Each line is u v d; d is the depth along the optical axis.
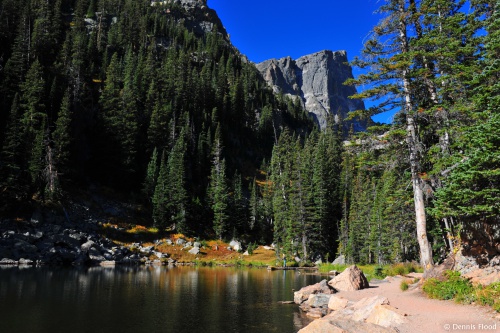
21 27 83.62
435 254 27.78
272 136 135.50
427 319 11.01
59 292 22.23
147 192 69.38
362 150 23.56
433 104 22.23
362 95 22.22
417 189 20.83
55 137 60.28
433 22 22.53
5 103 63.16
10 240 44.12
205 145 95.12
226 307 19.05
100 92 88.62
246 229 77.25
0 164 48.75
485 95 15.24
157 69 106.69
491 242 15.42
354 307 14.75
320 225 64.81
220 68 134.38
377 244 52.34
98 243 51.97
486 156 13.25
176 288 26.06
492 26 16.98
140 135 80.12
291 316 16.75
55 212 52.16
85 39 107.81
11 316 15.47
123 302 19.72
